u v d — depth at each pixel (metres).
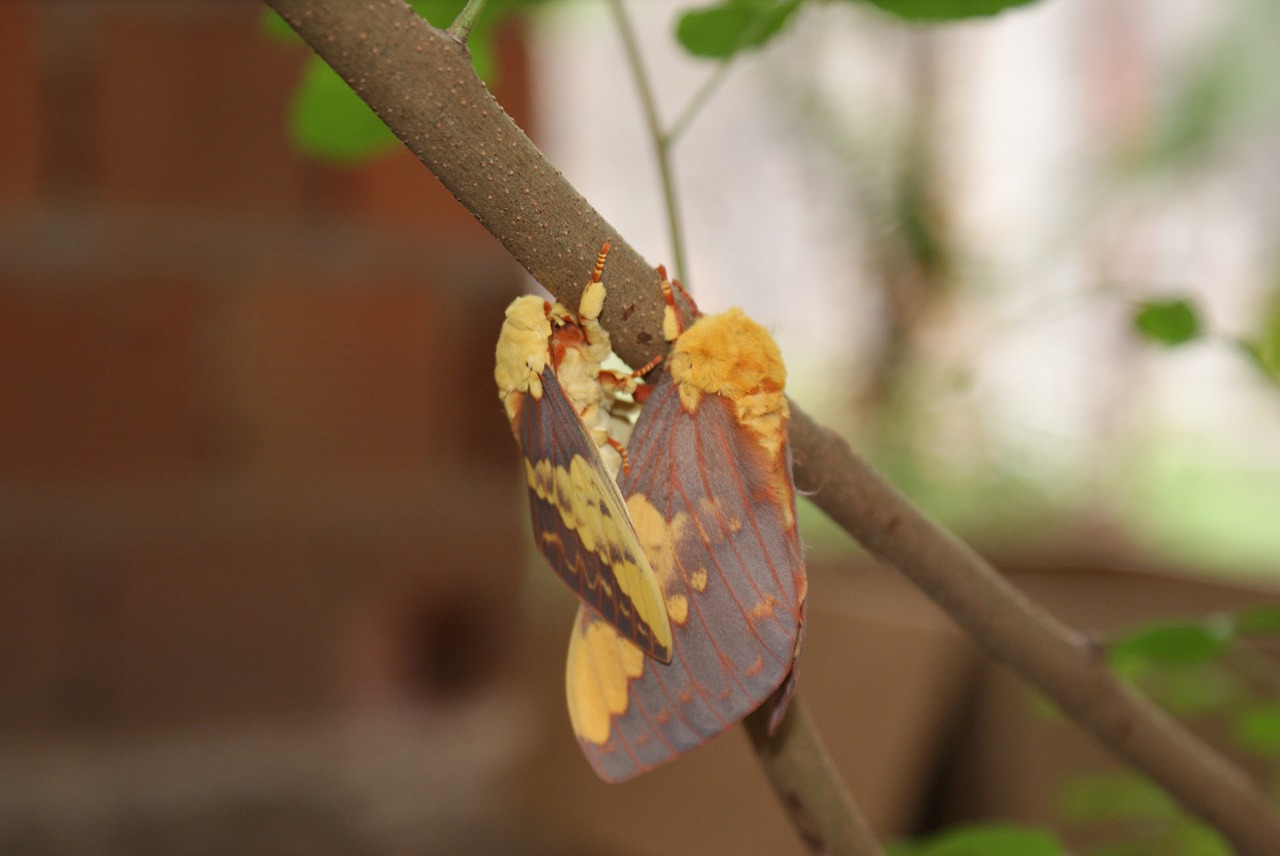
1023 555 1.12
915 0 0.54
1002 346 2.38
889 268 2.44
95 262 0.90
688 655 0.43
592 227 0.43
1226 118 2.39
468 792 0.94
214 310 0.94
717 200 3.10
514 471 1.04
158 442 0.93
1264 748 0.74
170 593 0.93
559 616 1.02
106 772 0.90
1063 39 2.75
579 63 3.19
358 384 0.98
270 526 0.95
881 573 1.03
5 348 0.88
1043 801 0.76
